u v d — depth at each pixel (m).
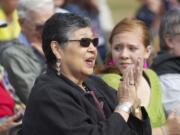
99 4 23.88
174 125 11.40
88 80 10.55
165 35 13.02
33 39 14.18
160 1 22.47
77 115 9.59
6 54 13.24
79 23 9.94
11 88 12.84
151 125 11.48
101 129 9.59
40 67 13.49
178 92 12.38
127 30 11.68
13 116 11.89
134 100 10.12
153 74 12.09
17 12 14.27
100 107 10.17
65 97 9.66
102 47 19.39
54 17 10.00
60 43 9.91
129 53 11.65
